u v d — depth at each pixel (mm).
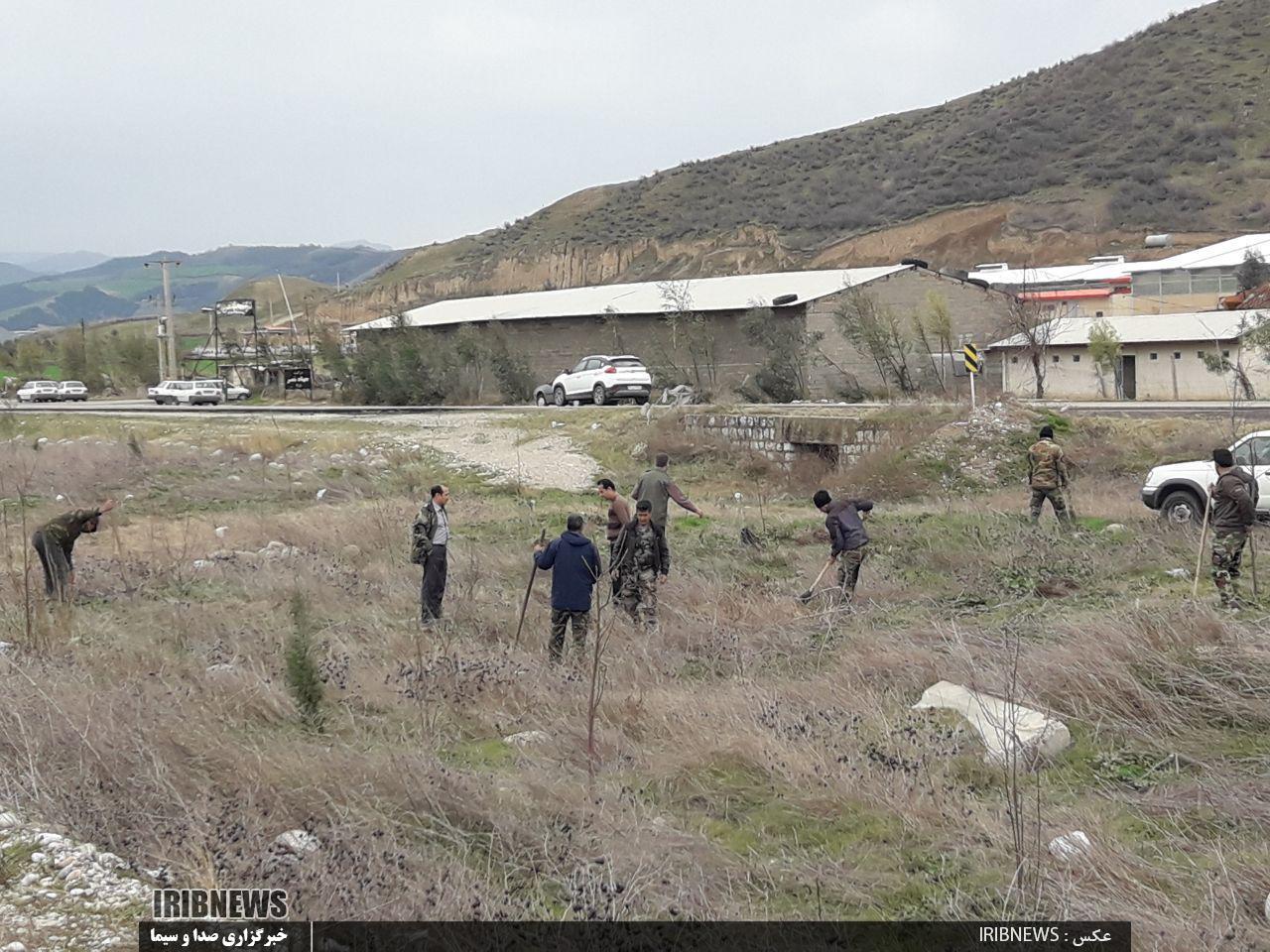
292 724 8953
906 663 10000
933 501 22828
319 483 27250
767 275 52062
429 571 13062
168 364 79125
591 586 11477
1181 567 14266
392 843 6449
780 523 20203
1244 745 8117
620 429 32031
